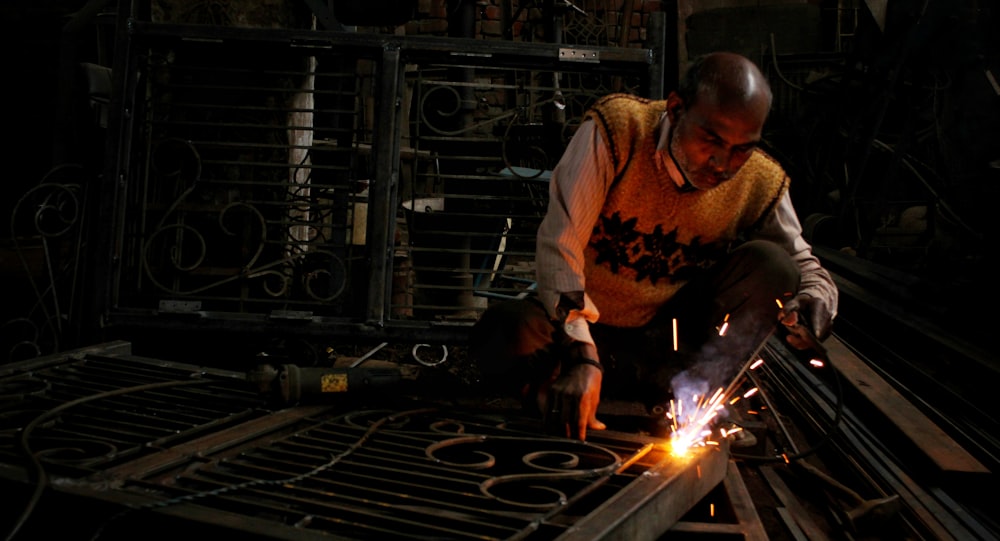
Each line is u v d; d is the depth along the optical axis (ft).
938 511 7.47
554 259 7.11
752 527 6.30
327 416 8.17
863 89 21.67
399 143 11.28
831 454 9.12
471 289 11.44
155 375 9.17
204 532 5.32
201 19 12.81
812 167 24.27
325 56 11.36
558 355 7.11
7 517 5.87
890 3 21.72
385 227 11.05
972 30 21.25
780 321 7.61
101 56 21.16
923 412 10.30
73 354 9.50
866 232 19.56
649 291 8.00
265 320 10.95
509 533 5.49
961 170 21.06
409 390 8.71
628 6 28.12
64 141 13.25
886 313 14.76
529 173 12.89
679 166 6.88
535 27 27.58
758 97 6.33
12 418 7.64
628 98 7.45
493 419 8.07
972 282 15.23
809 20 27.61
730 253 7.95
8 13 22.97
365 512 5.65
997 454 9.16
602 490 6.88
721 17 27.84
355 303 11.69
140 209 11.53
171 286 12.07
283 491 6.10
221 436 7.12
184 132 12.44
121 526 5.57
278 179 12.57
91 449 6.91
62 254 13.92
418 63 11.45
